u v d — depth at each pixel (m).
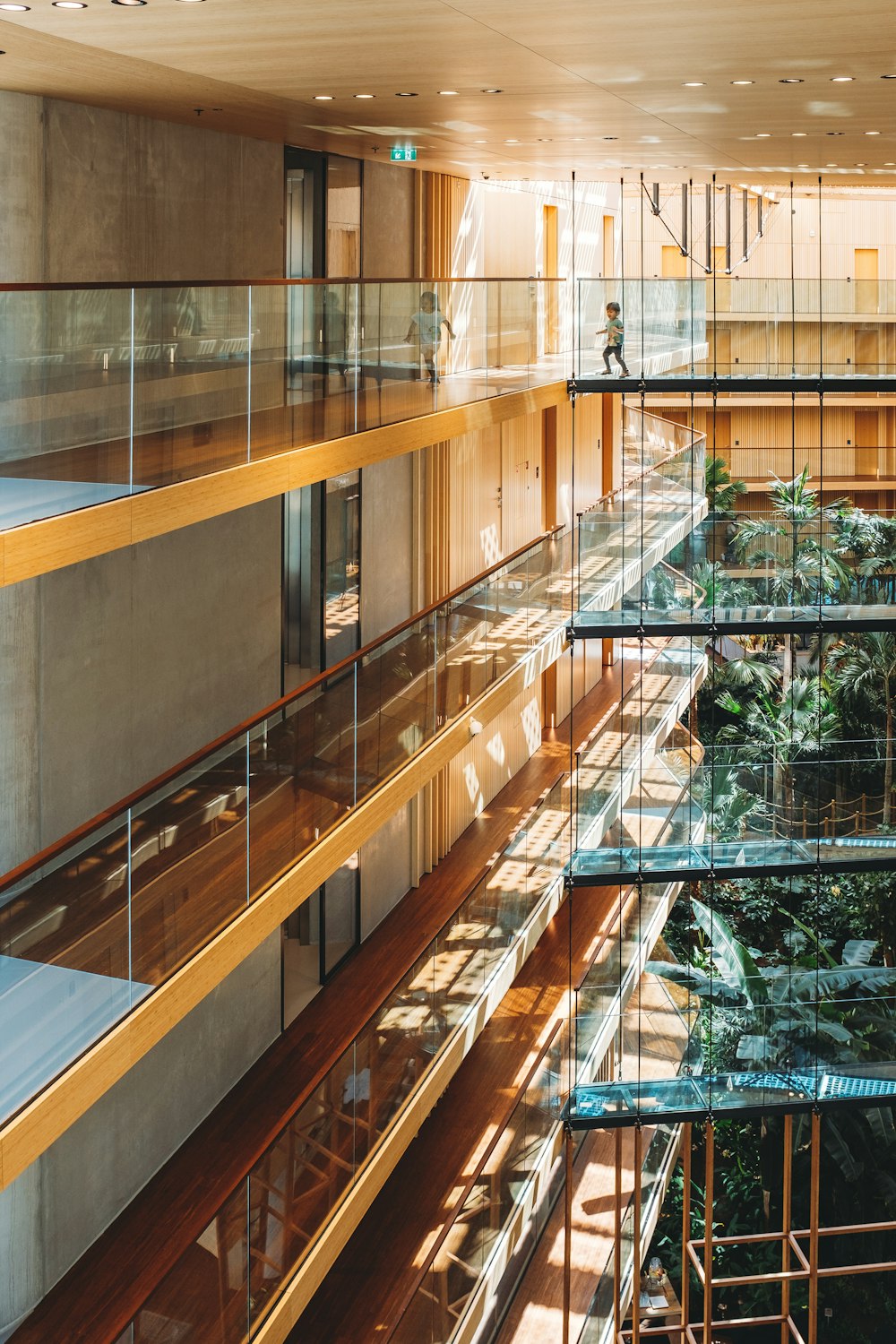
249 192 12.87
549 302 17.80
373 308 12.22
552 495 23.34
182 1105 12.35
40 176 9.66
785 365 17.47
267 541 13.51
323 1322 11.39
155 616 11.47
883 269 27.14
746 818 16.42
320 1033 14.34
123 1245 10.97
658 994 15.20
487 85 9.06
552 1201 15.38
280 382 10.39
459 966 13.34
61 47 7.52
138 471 8.45
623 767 16.56
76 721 10.39
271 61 8.02
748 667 23.55
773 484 24.27
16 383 7.48
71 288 7.79
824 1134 16.67
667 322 17.23
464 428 13.92
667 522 16.88
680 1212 17.59
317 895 15.22
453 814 19.14
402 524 17.31
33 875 7.54
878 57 7.88
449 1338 11.38
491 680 15.97
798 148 13.53
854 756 20.44
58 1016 7.58
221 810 9.50
